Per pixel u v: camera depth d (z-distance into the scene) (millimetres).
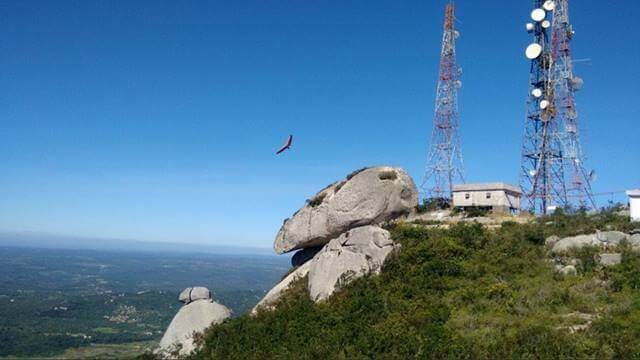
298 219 40188
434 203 49000
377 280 30141
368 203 36875
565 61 55344
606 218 36312
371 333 24734
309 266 37750
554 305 25312
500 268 30094
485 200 46281
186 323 35906
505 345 21469
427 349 22234
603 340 21266
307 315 29359
